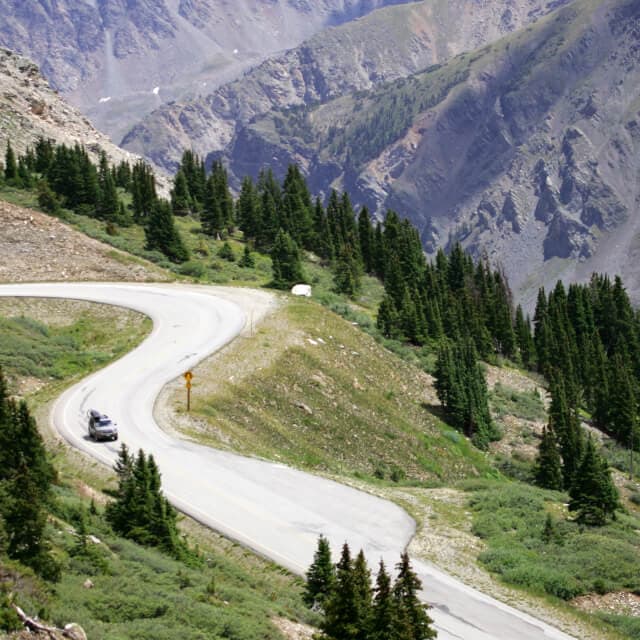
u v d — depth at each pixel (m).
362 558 33.03
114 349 95.31
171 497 56.81
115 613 31.62
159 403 76.75
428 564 51.31
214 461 65.69
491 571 51.12
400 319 136.00
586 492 60.34
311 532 54.41
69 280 120.25
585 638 42.94
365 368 106.38
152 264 134.50
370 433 90.81
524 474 100.06
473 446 104.62
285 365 93.69
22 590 28.58
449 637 41.31
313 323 109.81
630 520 64.94
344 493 63.88
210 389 82.19
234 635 32.66
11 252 125.44
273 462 69.56
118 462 51.78
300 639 35.59
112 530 43.19
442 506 64.19
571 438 97.81
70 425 69.50
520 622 44.19
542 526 59.44
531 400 130.12
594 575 50.59
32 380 83.12
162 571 39.03
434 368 122.12
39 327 99.19
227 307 112.25
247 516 55.56
